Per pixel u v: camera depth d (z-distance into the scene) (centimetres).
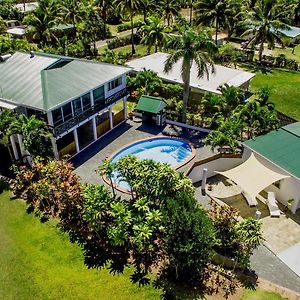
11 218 3033
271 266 2630
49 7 7125
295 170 3083
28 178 3156
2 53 6041
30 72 3900
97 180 3534
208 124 4481
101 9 9169
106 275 2509
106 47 7994
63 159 3438
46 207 3120
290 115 4891
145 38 6481
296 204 3106
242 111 3891
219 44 7950
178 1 8294
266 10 6775
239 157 3684
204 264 2439
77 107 3872
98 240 2778
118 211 2575
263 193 3406
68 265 2591
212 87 4838
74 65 4156
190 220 2270
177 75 5291
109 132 4456
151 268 2556
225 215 2630
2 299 2375
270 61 7119
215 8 7050
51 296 2377
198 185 3538
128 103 5191
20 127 3309
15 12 9581
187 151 4106
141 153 4066
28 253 2697
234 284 2452
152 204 2833
